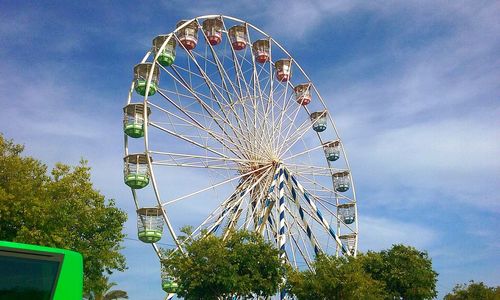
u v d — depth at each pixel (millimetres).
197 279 37156
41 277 8492
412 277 47562
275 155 52188
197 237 40344
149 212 44562
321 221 51969
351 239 56938
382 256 50062
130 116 46375
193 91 49250
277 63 58812
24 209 28031
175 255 38969
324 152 61375
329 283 41406
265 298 40469
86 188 31859
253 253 39094
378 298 44188
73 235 31359
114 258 33156
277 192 50656
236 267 37312
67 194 31141
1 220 27906
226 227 45562
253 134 51406
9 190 28531
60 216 29844
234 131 50688
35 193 29516
